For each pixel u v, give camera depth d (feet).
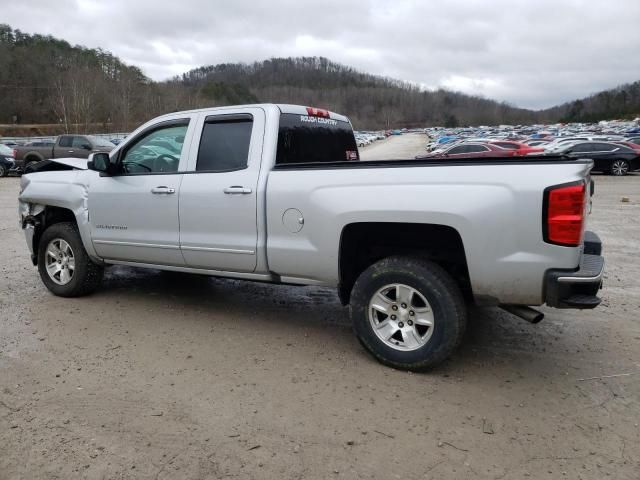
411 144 237.86
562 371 11.86
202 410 10.12
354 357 12.66
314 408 10.23
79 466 8.42
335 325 14.92
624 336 13.96
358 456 8.73
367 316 12.10
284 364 12.23
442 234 11.91
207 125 14.33
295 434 9.34
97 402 10.38
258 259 13.29
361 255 13.11
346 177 11.95
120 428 9.48
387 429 9.50
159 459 8.62
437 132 349.20
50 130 266.36
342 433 9.38
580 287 10.41
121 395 10.67
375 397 10.67
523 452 8.82
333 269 12.35
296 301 17.20
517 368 12.05
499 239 10.45
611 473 8.27
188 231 14.32
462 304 11.28
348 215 11.80
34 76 295.69
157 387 11.03
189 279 19.83
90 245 16.34
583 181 9.93
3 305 16.47
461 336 11.32
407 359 11.66
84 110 237.45
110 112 246.27
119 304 16.67
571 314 15.79
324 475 8.25
